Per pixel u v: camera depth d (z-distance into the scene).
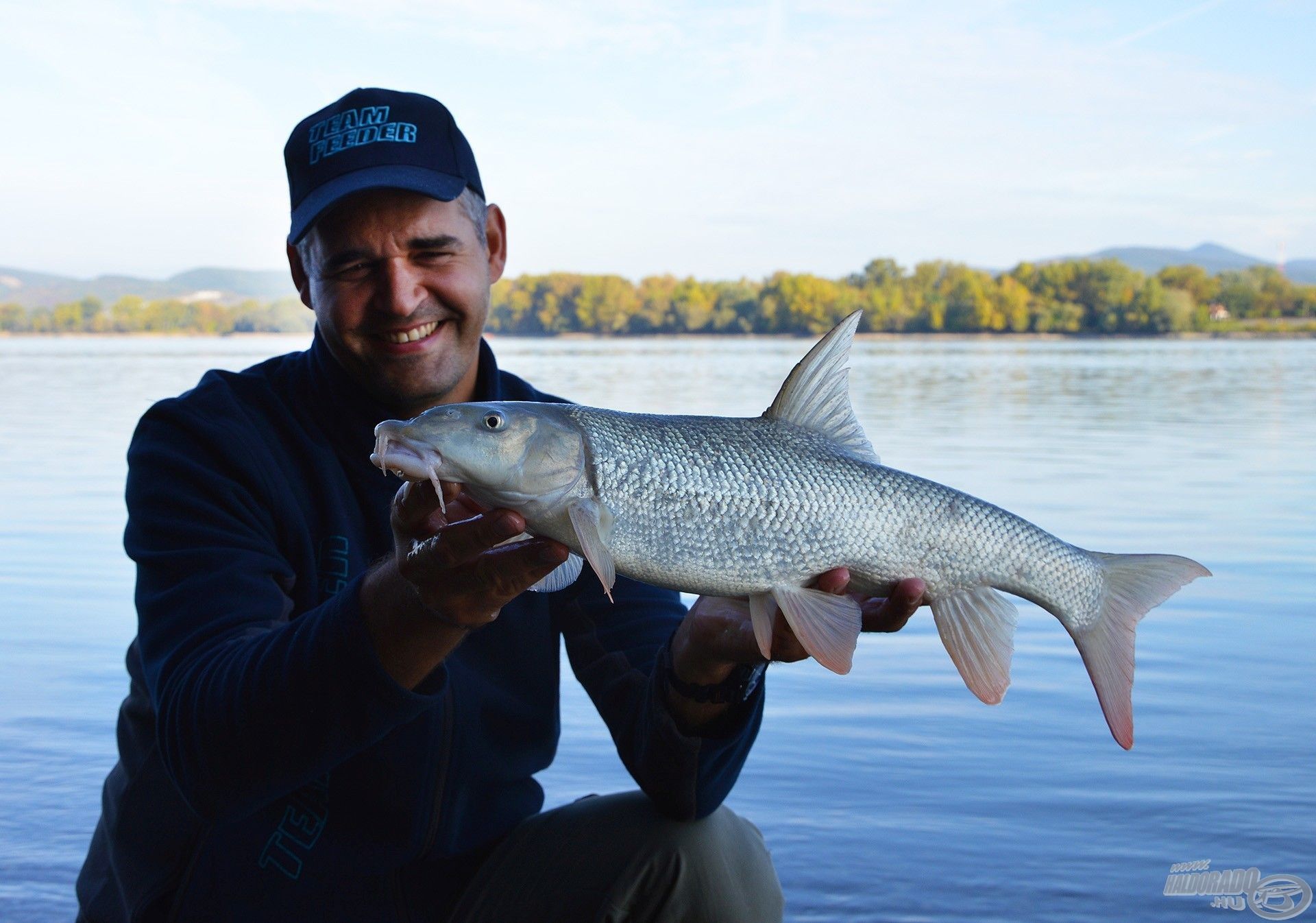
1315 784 1.72
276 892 1.11
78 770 1.81
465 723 1.18
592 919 1.18
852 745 1.88
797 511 1.08
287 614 1.13
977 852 1.54
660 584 1.06
